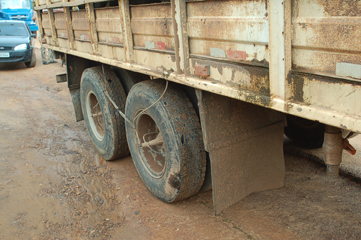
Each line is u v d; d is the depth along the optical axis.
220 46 2.00
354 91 1.36
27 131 5.24
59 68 10.79
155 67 2.68
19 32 11.75
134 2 2.97
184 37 2.22
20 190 3.43
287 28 1.54
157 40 2.59
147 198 3.28
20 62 12.05
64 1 4.01
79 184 3.61
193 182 2.84
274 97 1.68
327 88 1.46
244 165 2.77
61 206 3.16
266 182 3.01
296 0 1.50
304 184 3.30
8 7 18.59
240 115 2.64
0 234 2.75
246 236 2.58
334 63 1.42
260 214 2.85
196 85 2.19
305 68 1.54
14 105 6.81
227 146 2.61
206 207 3.03
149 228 2.80
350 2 1.32
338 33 1.37
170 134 2.73
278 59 1.61
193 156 2.76
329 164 2.80
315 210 2.86
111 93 3.78
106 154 4.11
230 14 1.87
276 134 2.94
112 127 3.81
